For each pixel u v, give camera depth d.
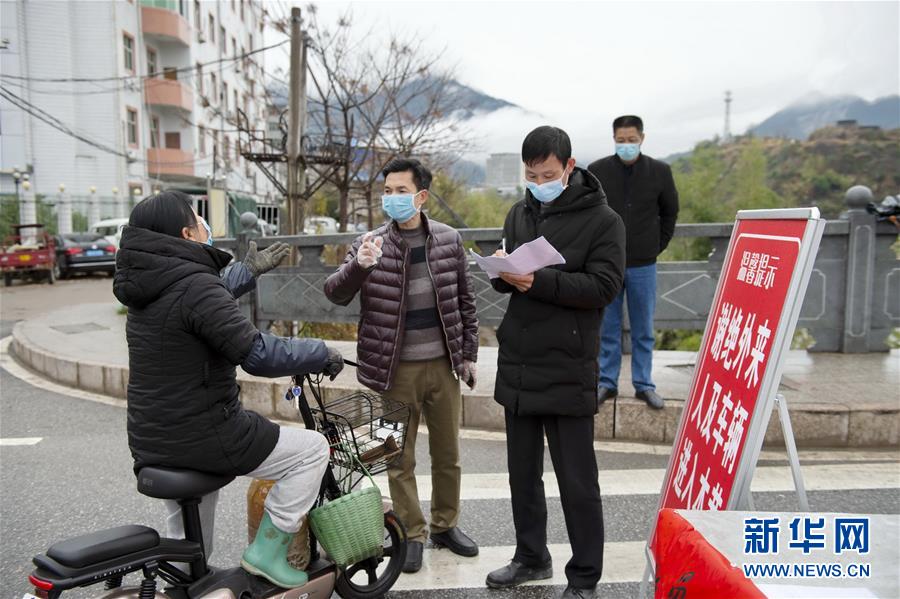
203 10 32.62
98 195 25.16
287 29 11.50
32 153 24.00
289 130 10.12
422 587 2.90
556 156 2.61
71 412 5.66
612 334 4.71
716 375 2.32
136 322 2.11
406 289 3.01
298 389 2.45
